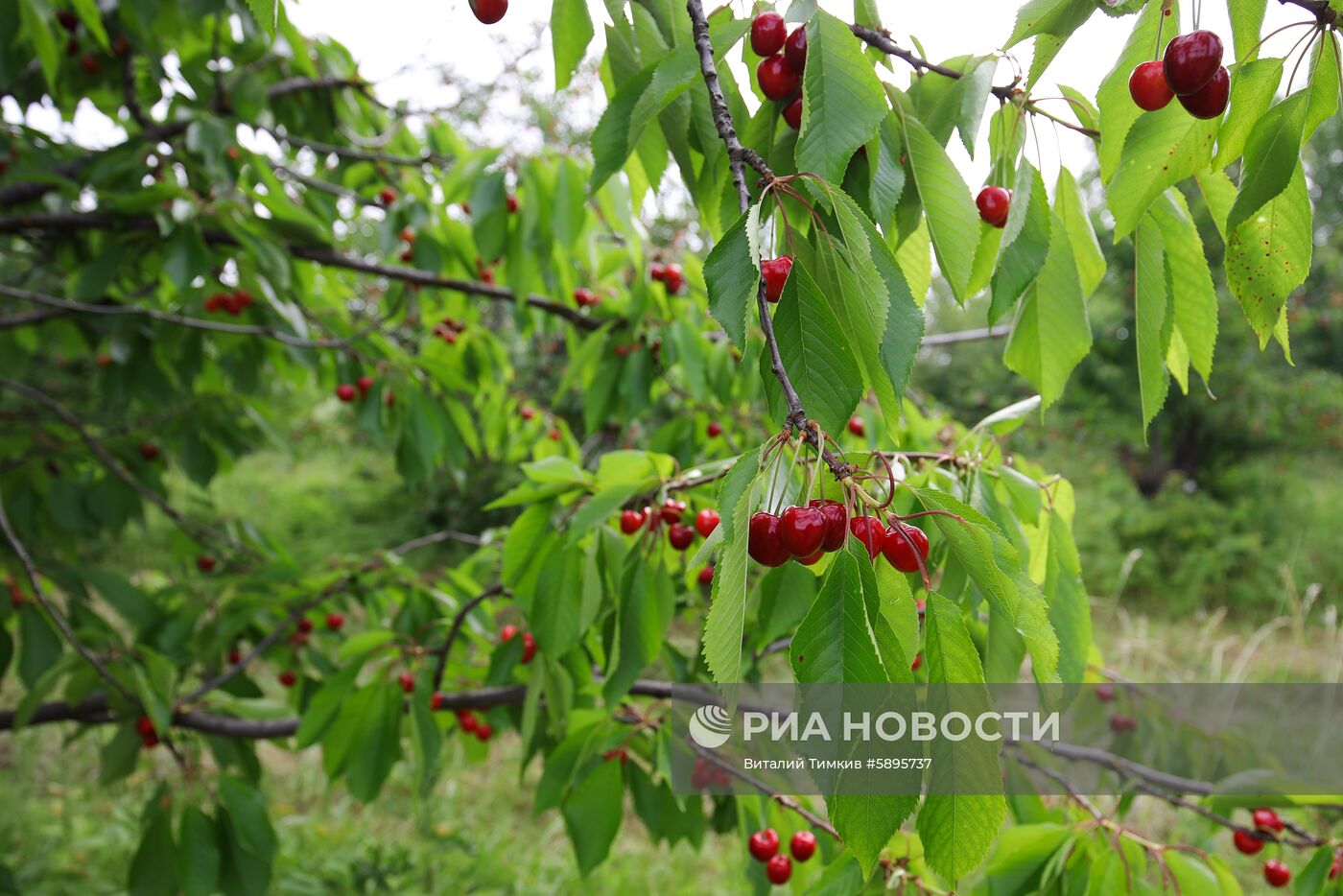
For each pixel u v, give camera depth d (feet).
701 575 6.40
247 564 10.82
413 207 10.23
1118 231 3.35
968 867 2.49
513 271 8.75
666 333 9.01
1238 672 19.90
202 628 8.98
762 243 2.87
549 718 7.32
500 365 11.95
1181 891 4.90
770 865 6.01
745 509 2.43
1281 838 6.56
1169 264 3.77
